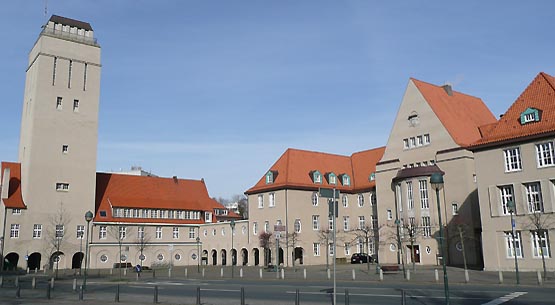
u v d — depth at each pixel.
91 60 71.50
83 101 69.88
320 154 73.19
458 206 51.69
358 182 72.06
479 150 42.34
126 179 79.12
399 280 33.94
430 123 56.25
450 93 61.12
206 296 25.91
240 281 38.53
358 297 23.47
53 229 64.75
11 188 64.81
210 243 77.44
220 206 98.62
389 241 58.56
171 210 78.94
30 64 70.38
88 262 68.00
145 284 37.28
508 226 39.53
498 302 20.23
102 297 26.89
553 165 37.47
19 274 57.12
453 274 37.66
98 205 72.56
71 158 67.62
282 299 23.66
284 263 62.88
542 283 28.27
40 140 65.25
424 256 53.59
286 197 64.44
